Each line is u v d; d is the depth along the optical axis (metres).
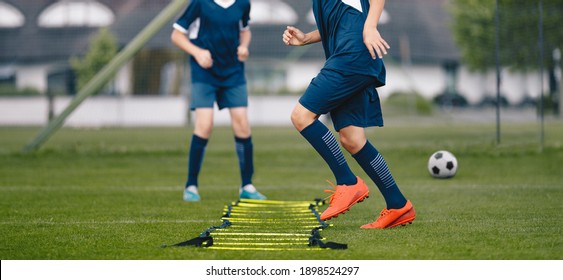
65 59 89.56
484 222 14.91
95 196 20.91
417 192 21.03
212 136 49.91
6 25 94.81
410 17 114.25
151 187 23.52
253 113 77.19
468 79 123.88
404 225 14.60
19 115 73.62
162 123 65.06
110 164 31.69
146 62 64.44
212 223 15.46
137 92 64.62
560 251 11.91
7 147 41.91
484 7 96.19
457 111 105.88
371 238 13.21
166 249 12.41
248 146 20.44
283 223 15.32
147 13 84.00
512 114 91.12
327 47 14.58
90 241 13.20
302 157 33.41
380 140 42.94
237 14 20.19
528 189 21.12
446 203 18.41
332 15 14.17
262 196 20.42
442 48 115.19
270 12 88.69
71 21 91.75
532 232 13.58
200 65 20.12
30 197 20.61
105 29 83.12
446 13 120.81
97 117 64.38
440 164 24.58
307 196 21.16
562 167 27.16
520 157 30.41
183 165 31.48
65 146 37.62
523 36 42.28
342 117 14.20
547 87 65.44
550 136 39.50
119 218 16.30
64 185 24.06
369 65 13.81
